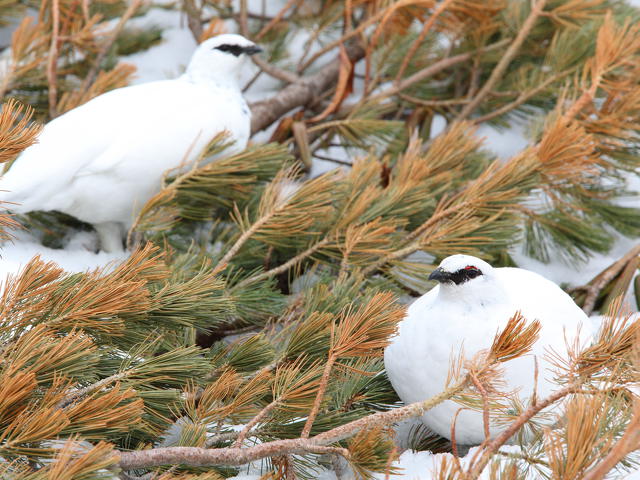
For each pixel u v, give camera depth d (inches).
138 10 374.6
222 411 156.3
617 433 132.2
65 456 117.6
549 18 349.4
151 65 378.0
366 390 203.5
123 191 240.4
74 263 242.7
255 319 228.2
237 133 260.7
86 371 147.3
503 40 357.1
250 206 253.6
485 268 185.5
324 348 171.0
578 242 293.4
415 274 231.5
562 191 291.9
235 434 157.5
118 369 161.0
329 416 166.4
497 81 346.6
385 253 227.8
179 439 158.1
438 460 169.3
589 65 269.4
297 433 164.1
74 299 146.1
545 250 303.0
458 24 350.3
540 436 157.9
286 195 236.1
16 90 313.3
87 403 130.3
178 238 271.0
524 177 240.1
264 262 241.4
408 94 375.9
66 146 231.3
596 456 120.9
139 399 131.6
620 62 258.2
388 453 149.0
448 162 265.3
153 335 172.7
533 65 355.9
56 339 144.7
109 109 240.5
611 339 141.0
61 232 265.7
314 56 357.4
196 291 165.8
